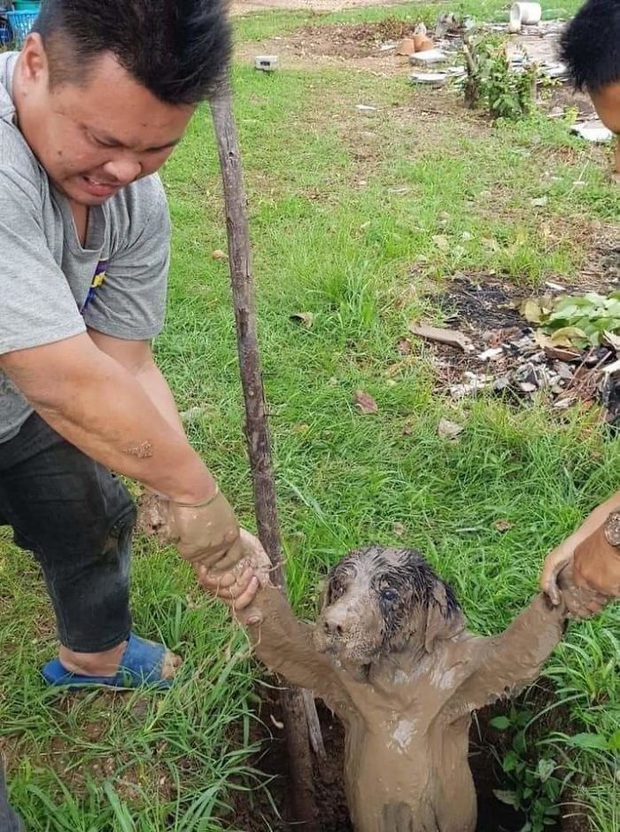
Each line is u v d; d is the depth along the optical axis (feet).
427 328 16.81
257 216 21.91
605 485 12.37
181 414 14.35
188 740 8.72
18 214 5.40
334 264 18.37
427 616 7.41
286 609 7.48
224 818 8.41
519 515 11.94
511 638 7.31
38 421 7.46
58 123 5.29
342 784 9.48
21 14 37.06
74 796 8.35
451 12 49.60
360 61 41.98
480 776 9.38
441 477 12.89
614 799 7.77
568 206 22.63
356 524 11.91
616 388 14.52
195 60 4.89
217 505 6.05
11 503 8.04
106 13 4.69
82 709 9.25
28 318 5.30
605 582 6.33
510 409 14.32
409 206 22.47
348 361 15.81
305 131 29.50
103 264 6.97
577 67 6.11
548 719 9.10
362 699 7.63
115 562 8.63
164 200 7.28
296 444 13.57
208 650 9.63
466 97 32.40
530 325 16.96
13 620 10.45
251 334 7.43
